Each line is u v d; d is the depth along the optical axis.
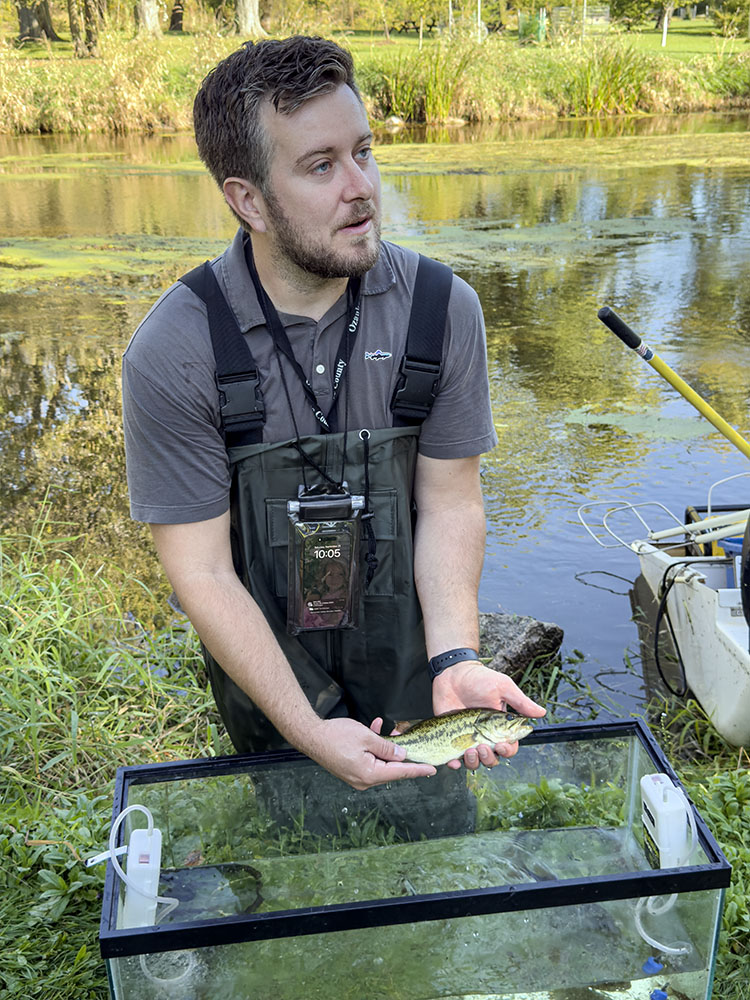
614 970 1.99
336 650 2.32
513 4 28.23
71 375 6.98
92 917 2.57
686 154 15.72
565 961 1.98
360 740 2.04
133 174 14.76
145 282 9.12
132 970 1.87
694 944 2.00
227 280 2.06
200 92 1.97
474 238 10.51
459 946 1.97
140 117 20.28
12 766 3.25
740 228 10.88
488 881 2.19
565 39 23.02
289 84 1.83
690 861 2.06
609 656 3.96
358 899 2.14
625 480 5.29
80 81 20.53
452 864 2.24
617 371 6.84
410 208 12.02
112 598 4.27
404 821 2.31
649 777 2.16
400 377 2.13
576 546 4.72
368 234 1.93
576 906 1.95
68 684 3.54
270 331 2.07
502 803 2.34
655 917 1.98
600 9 29.47
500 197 12.64
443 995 1.98
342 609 2.22
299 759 2.25
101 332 7.82
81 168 15.38
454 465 2.28
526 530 4.85
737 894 2.53
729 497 5.08
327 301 2.07
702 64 22.92
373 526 2.22
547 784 2.35
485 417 2.27
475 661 2.20
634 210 11.85
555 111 21.36
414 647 2.34
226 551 2.16
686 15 38.03
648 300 8.36
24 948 2.45
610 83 21.55
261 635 2.10
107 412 6.39
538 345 7.37
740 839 2.76
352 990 1.96
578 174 14.16
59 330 7.88
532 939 1.97
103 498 5.25
